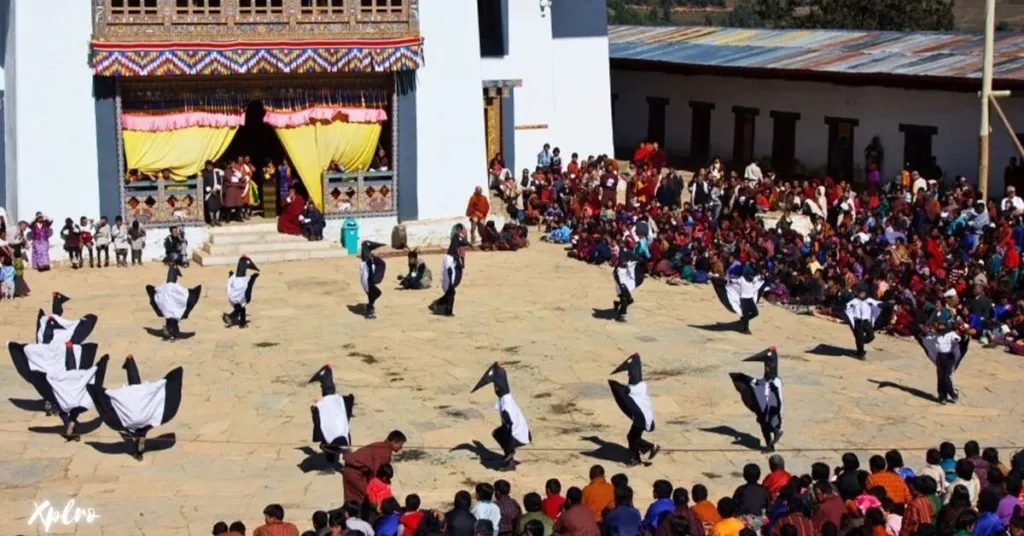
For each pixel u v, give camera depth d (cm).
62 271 3253
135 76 3316
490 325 2797
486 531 1486
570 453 2072
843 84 4147
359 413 2241
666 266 3231
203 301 2964
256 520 1786
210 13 3362
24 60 3259
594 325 2805
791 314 2919
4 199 3488
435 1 3566
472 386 2392
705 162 4812
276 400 2303
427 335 2717
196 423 2188
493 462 2025
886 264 2877
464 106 3631
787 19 7375
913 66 3969
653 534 1542
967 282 2770
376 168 3609
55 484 1919
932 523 1491
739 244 3173
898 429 2189
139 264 3338
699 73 4778
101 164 3347
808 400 2334
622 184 4081
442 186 3634
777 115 4506
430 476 1964
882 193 3572
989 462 1750
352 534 1465
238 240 3419
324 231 3534
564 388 2388
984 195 3259
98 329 2723
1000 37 4234
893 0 6812
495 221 3703
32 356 2139
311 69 3434
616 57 5203
